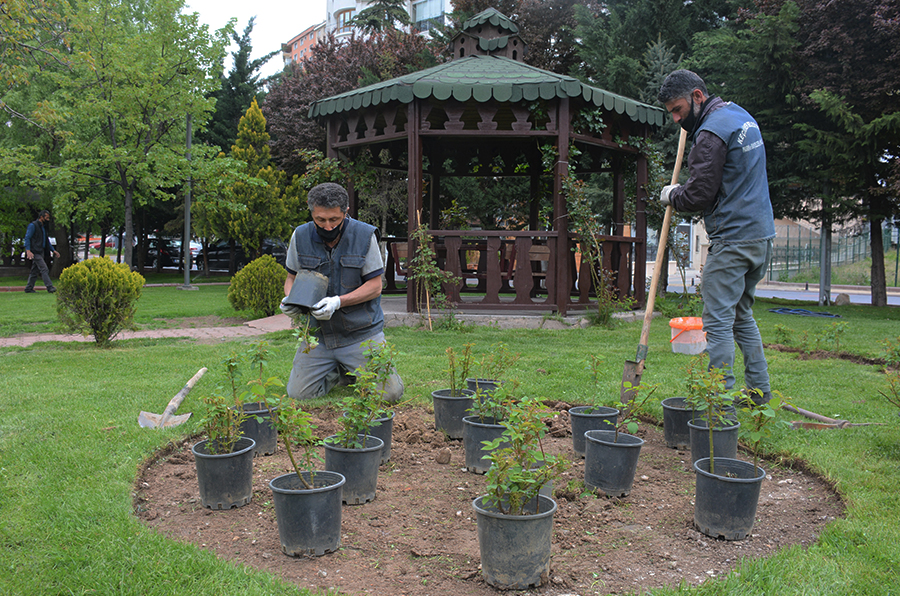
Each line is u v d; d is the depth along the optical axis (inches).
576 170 421.1
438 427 146.9
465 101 314.7
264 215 810.2
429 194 495.5
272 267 397.1
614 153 398.3
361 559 85.7
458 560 85.3
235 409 119.7
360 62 876.6
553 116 325.4
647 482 116.8
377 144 414.6
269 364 216.1
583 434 129.5
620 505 105.5
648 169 381.1
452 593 76.7
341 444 109.7
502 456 79.5
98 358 233.6
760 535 93.1
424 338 282.8
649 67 560.7
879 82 466.6
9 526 89.4
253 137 861.2
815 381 191.5
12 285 685.3
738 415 138.8
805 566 79.7
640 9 606.9
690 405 129.1
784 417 149.3
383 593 76.4
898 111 459.8
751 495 90.7
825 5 468.8
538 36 783.1
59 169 597.3
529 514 81.8
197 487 111.7
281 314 390.6
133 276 278.1
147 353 246.2
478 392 129.4
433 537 92.6
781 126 528.4
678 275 1113.4
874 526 91.0
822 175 501.0
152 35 597.3
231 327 347.6
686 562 84.7
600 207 586.2
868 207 524.1
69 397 165.8
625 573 81.7
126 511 95.5
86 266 269.1
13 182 775.7
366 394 116.1
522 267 339.0
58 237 872.3
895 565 79.7
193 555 82.6
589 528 96.1
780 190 538.6
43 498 98.9
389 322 330.6
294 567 83.0
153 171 655.8
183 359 229.3
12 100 696.4
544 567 78.4
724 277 139.4
